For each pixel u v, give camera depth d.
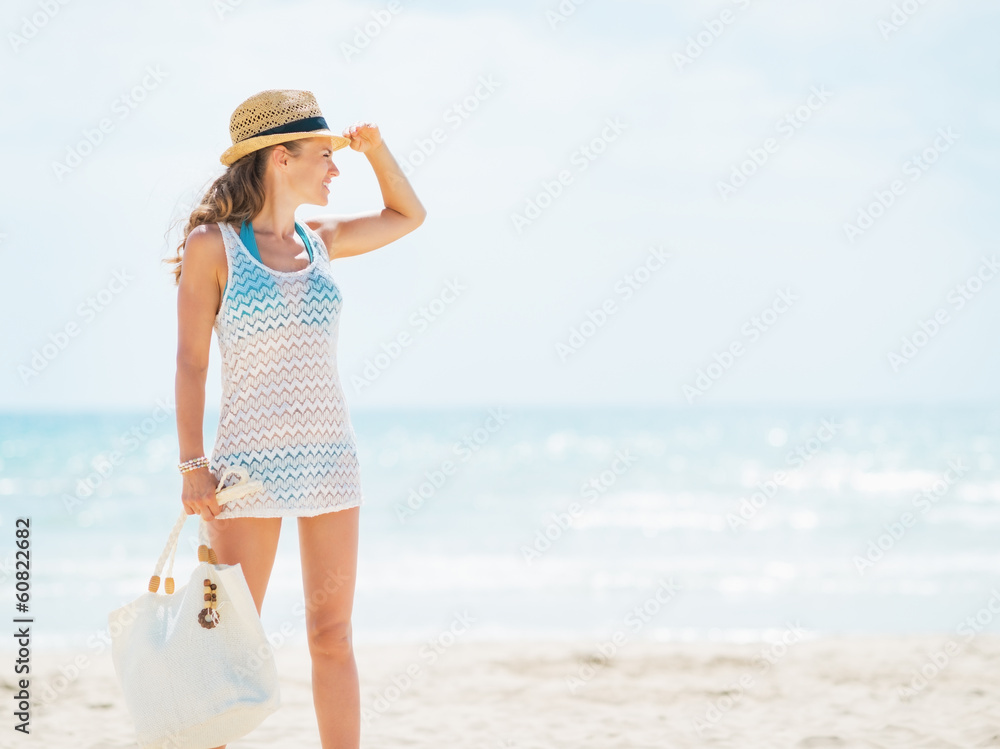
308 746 5.35
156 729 3.49
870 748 5.11
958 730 5.45
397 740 5.49
